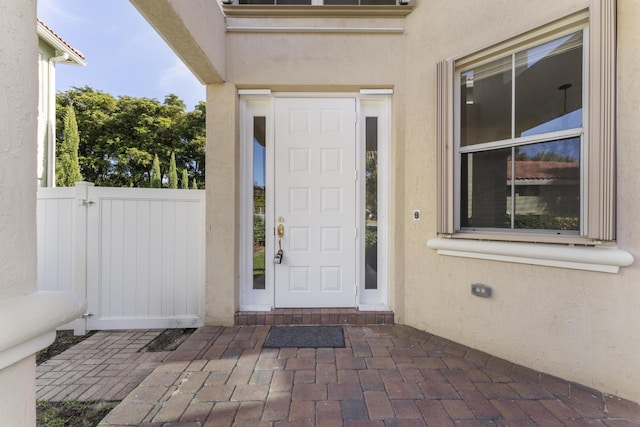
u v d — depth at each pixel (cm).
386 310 368
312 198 380
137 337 338
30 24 99
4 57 91
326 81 361
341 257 380
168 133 1950
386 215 382
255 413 205
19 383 96
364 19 360
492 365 267
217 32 331
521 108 273
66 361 285
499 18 279
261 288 386
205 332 335
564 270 244
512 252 265
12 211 93
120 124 1836
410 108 355
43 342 101
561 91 249
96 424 203
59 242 355
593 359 230
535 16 256
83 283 352
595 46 222
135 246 360
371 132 390
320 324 356
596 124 222
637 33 209
